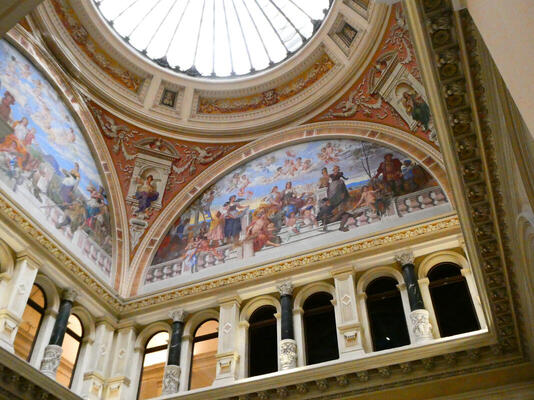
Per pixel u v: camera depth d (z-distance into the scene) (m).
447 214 13.11
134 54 17.91
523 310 9.54
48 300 13.40
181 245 16.81
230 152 18.45
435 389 10.57
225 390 12.08
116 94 17.50
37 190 13.85
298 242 14.95
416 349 10.82
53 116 15.24
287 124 18.19
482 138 7.12
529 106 3.20
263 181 17.30
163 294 15.14
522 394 9.95
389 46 15.48
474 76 6.46
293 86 18.41
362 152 16.28
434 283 12.62
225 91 18.86
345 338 12.13
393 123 16.03
